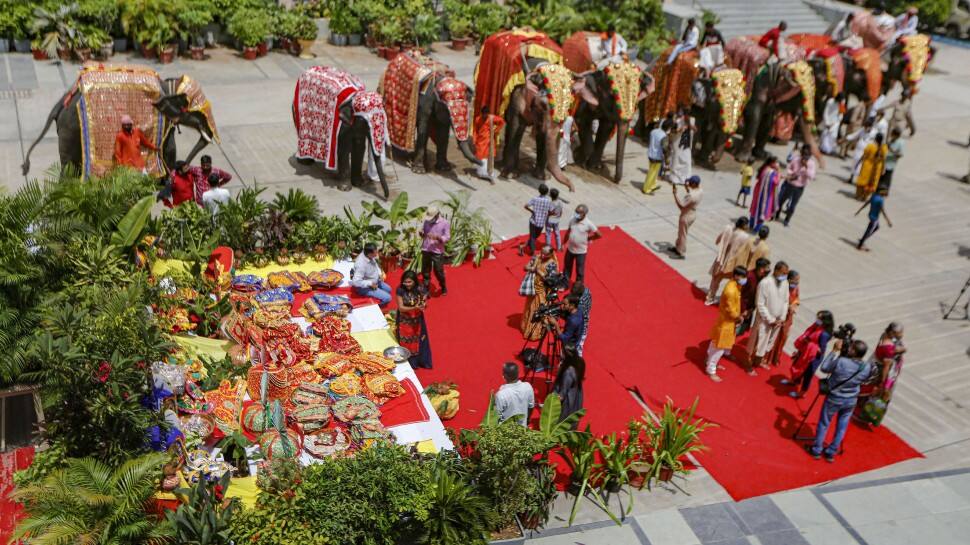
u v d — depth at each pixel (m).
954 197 19.02
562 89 16.42
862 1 35.72
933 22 35.12
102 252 10.30
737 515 9.12
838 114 20.97
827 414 9.85
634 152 20.33
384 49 24.81
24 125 17.27
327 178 16.55
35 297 9.67
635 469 9.29
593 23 27.61
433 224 12.25
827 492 9.57
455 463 8.50
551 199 13.63
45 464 8.00
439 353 11.33
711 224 16.31
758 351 11.38
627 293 13.39
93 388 8.02
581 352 11.49
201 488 7.59
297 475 8.02
